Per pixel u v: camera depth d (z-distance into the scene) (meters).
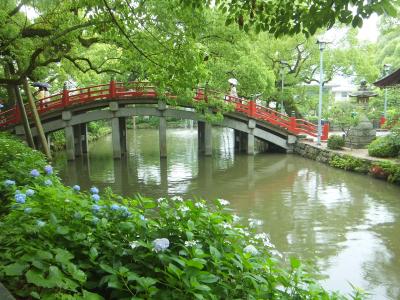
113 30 6.93
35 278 2.02
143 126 48.25
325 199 12.55
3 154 5.92
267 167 19.16
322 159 19.66
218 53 16.08
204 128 23.97
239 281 2.65
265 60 26.86
